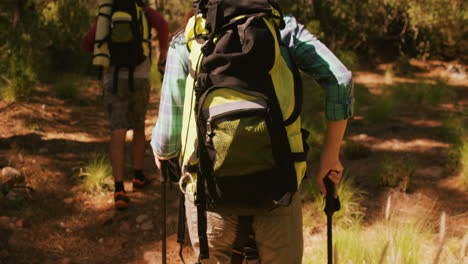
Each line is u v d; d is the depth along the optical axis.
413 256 3.34
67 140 6.22
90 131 6.66
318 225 4.30
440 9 9.50
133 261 3.96
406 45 10.41
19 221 4.26
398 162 5.28
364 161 5.67
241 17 2.10
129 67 4.61
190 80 2.25
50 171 5.31
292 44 2.21
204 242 2.21
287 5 9.63
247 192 2.11
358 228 3.86
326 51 2.17
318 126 6.58
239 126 2.01
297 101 2.15
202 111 2.09
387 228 3.53
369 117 7.09
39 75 8.32
